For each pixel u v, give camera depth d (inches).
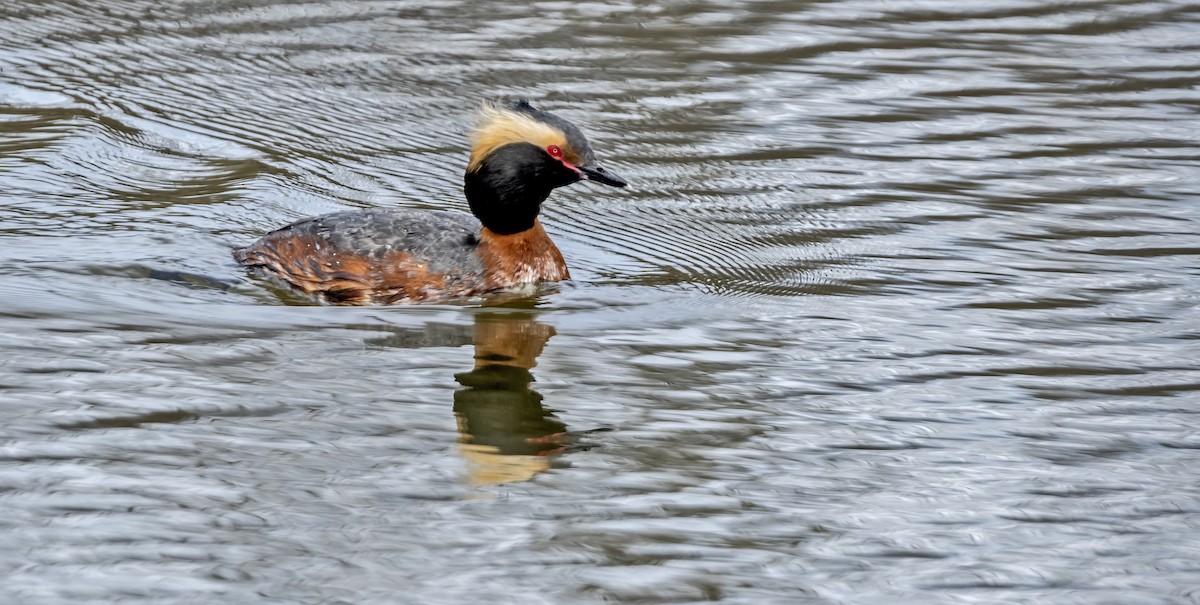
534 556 371.2
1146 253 629.6
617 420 457.7
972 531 390.6
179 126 764.6
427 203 679.7
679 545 379.2
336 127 775.1
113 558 362.3
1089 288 588.1
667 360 510.9
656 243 645.3
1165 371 504.4
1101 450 442.3
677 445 439.5
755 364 508.1
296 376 484.4
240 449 426.0
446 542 377.1
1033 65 911.0
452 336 530.9
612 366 503.8
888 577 366.3
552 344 525.3
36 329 514.3
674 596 354.3
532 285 589.3
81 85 818.8
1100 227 661.9
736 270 611.8
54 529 374.9
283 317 544.1
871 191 708.0
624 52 917.2
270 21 960.9
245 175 702.5
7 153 714.2
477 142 582.6
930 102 840.9
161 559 363.3
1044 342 531.2
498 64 885.8
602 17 992.2
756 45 939.3
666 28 970.1
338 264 572.7
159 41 908.6
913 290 586.6
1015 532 390.6
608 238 651.5
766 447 439.8
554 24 973.8
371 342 521.0
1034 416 466.9
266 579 355.6
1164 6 1038.4
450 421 452.1
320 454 425.1
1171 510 403.9
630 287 593.0
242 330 527.8
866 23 992.2
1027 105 836.6
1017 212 681.0
